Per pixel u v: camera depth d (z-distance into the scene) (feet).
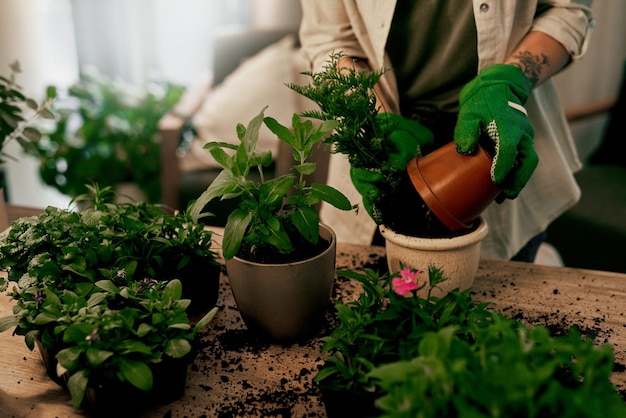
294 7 10.25
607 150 8.43
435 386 2.00
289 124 8.93
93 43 11.14
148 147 10.37
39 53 10.33
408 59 4.17
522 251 5.01
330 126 3.01
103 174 10.25
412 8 3.93
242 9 11.09
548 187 4.66
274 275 3.04
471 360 2.13
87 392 2.75
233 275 3.20
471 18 3.78
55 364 2.99
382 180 3.37
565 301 3.58
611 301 3.56
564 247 7.40
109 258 3.26
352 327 2.78
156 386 2.82
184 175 8.84
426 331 2.68
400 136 3.49
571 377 2.62
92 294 2.93
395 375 2.07
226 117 9.05
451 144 3.22
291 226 3.33
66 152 10.15
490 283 3.81
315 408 2.87
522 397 1.89
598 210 7.23
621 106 8.23
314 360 3.20
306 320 3.26
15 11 9.47
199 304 3.56
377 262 4.08
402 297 2.95
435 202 3.14
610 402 1.96
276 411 2.85
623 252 6.86
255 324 3.30
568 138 4.87
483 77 3.37
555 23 3.73
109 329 2.70
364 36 4.18
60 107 10.46
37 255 3.18
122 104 10.49
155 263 3.44
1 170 9.34
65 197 10.59
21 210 4.99
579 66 9.90
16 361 3.26
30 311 2.92
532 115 4.38
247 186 3.02
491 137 3.10
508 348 2.04
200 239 3.55
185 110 9.08
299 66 9.11
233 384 3.05
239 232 2.96
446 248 3.17
